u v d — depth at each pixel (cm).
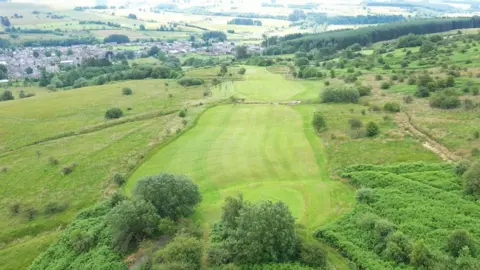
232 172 7238
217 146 8550
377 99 11675
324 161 7481
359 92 12288
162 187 5494
